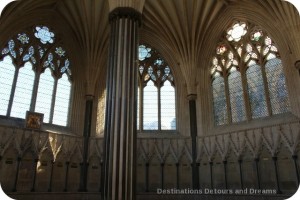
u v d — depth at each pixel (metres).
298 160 16.11
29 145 18.28
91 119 21.61
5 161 17.22
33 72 20.56
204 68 22.56
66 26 22.77
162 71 23.69
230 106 20.72
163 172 20.33
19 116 19.08
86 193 19.56
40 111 20.12
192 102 21.64
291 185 16.08
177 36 22.53
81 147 20.58
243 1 20.48
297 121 16.58
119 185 11.83
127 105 13.07
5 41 19.34
